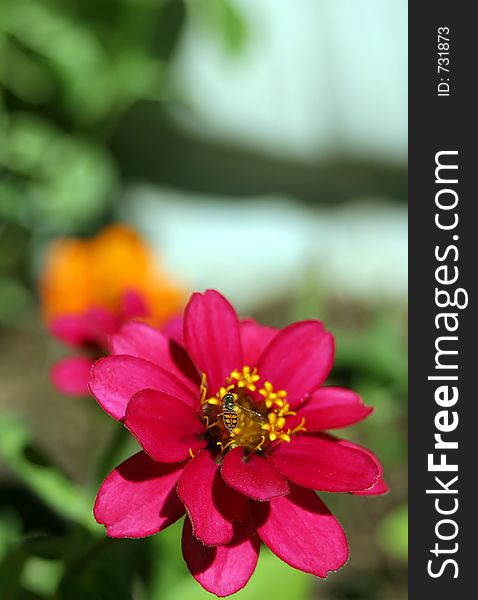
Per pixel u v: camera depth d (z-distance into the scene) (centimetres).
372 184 62
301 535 22
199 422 22
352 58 58
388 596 39
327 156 60
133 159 59
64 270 42
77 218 53
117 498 21
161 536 31
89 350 31
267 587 27
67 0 50
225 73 57
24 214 52
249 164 60
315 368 24
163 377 22
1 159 50
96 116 52
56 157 51
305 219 61
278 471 22
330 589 39
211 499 21
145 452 22
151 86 53
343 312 57
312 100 59
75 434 45
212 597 27
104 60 51
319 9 57
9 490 35
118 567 29
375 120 60
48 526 34
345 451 22
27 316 55
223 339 23
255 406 24
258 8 56
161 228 59
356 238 61
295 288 59
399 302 58
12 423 28
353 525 42
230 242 60
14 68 50
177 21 54
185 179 60
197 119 58
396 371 44
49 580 29
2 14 48
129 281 41
